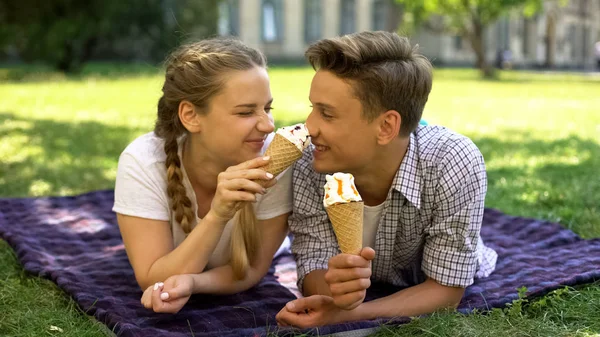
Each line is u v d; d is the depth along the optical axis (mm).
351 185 2420
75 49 24469
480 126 10828
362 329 2586
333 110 2535
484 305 2807
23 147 7613
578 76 33844
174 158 2875
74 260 3570
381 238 2908
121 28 28719
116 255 3656
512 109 14109
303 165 2963
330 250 2973
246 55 2730
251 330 2555
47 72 24578
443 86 22250
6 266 3445
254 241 2969
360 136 2578
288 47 41344
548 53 50625
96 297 2949
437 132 2893
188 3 28906
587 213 4523
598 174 6012
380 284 3223
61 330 2666
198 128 2768
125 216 2895
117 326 2629
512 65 45812
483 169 2812
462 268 2756
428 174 2771
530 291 2912
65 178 5938
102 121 10641
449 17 30094
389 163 2738
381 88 2510
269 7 40562
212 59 2686
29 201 4719
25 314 2789
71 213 4477
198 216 3010
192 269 2752
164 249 2879
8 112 11562
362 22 44844
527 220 4215
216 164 2857
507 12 29250
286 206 3070
